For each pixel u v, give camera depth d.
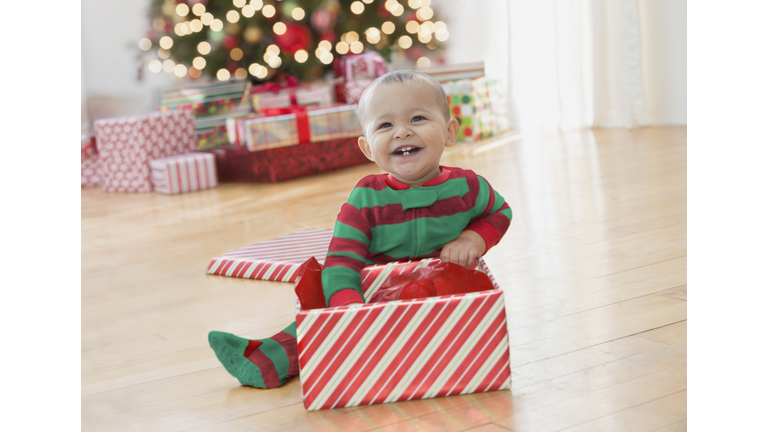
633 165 2.73
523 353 1.06
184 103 3.63
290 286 1.61
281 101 3.70
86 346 1.32
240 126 3.25
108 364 1.21
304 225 2.28
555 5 4.07
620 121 3.98
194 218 2.58
